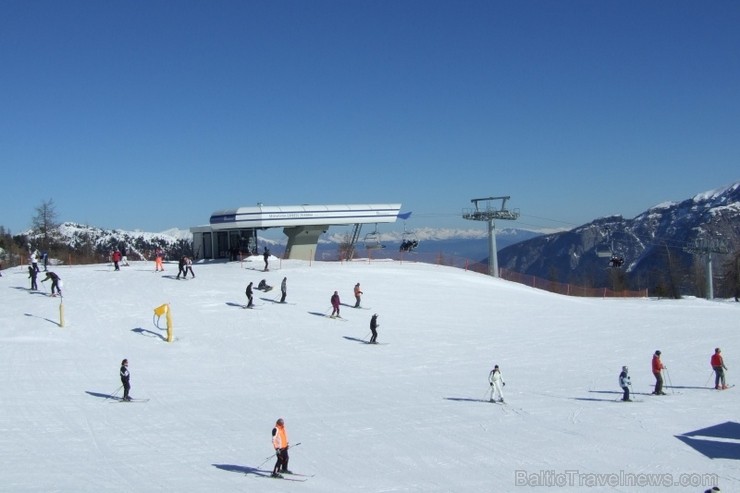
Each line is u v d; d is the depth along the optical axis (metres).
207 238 71.31
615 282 114.94
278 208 67.25
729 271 100.62
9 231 110.12
